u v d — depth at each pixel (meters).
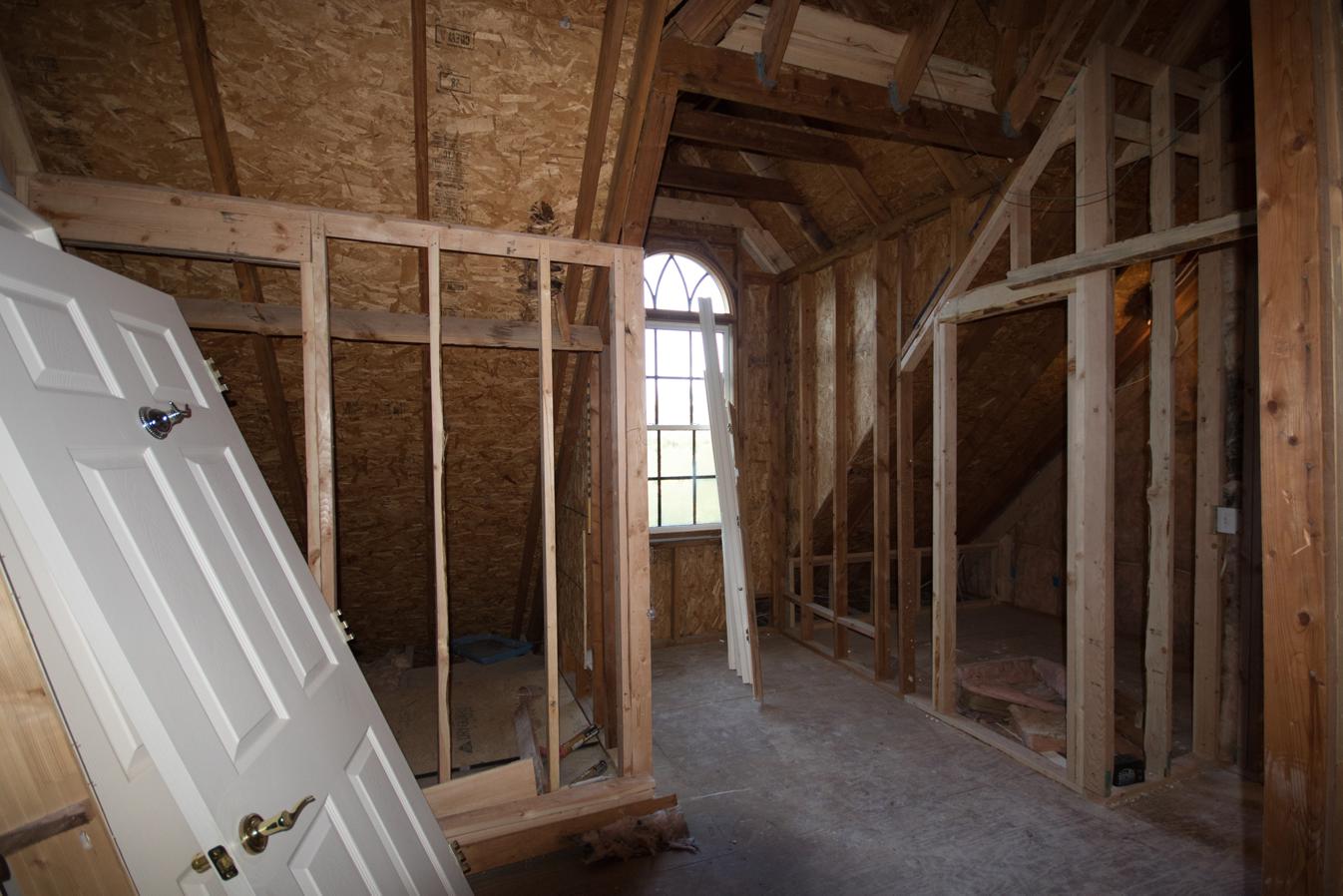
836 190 4.32
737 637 4.24
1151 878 2.21
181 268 2.56
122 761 0.97
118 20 1.98
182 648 1.12
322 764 1.44
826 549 5.48
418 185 2.58
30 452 0.97
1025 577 5.77
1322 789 1.33
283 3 2.06
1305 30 1.32
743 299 5.15
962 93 3.06
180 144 2.30
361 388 3.11
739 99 2.67
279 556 1.69
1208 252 3.00
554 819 2.44
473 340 2.85
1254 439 2.86
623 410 2.65
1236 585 2.95
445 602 2.38
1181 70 2.82
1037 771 2.94
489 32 2.27
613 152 2.68
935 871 2.27
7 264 1.08
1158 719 2.82
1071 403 2.76
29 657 0.92
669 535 4.99
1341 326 1.32
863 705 3.75
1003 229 3.12
